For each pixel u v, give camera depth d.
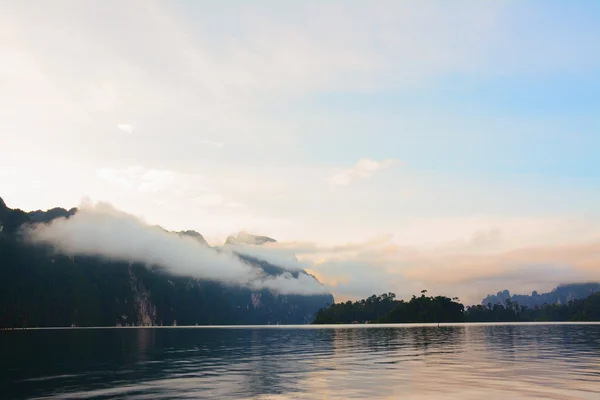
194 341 101.06
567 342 73.69
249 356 55.69
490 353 54.31
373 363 44.78
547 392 27.09
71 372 39.72
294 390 28.86
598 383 30.17
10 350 72.31
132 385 31.69
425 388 28.91
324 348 69.25
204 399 26.16
